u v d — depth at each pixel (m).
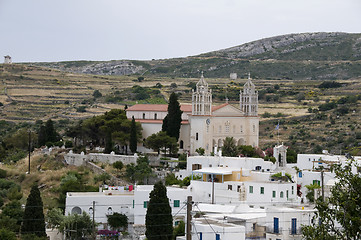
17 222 137.62
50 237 126.25
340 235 69.62
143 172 175.75
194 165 164.00
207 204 114.69
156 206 108.75
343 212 69.50
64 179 175.00
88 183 178.62
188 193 128.25
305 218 98.88
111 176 181.00
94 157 197.50
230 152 190.25
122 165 185.88
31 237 115.62
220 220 99.69
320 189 116.06
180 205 125.81
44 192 173.75
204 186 129.38
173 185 147.12
